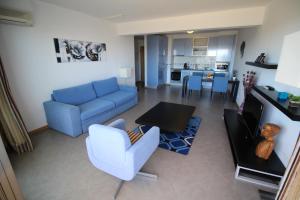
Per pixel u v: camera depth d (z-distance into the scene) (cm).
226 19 341
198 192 169
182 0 276
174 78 760
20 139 229
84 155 230
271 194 164
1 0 228
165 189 172
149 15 377
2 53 240
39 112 299
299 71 111
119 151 142
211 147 249
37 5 274
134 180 184
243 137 234
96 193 168
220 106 455
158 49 654
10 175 124
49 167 206
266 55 278
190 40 695
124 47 509
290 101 144
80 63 371
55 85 323
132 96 425
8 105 220
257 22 319
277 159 187
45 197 163
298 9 187
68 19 330
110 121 347
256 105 222
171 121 273
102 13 361
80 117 281
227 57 651
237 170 182
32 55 278
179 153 234
